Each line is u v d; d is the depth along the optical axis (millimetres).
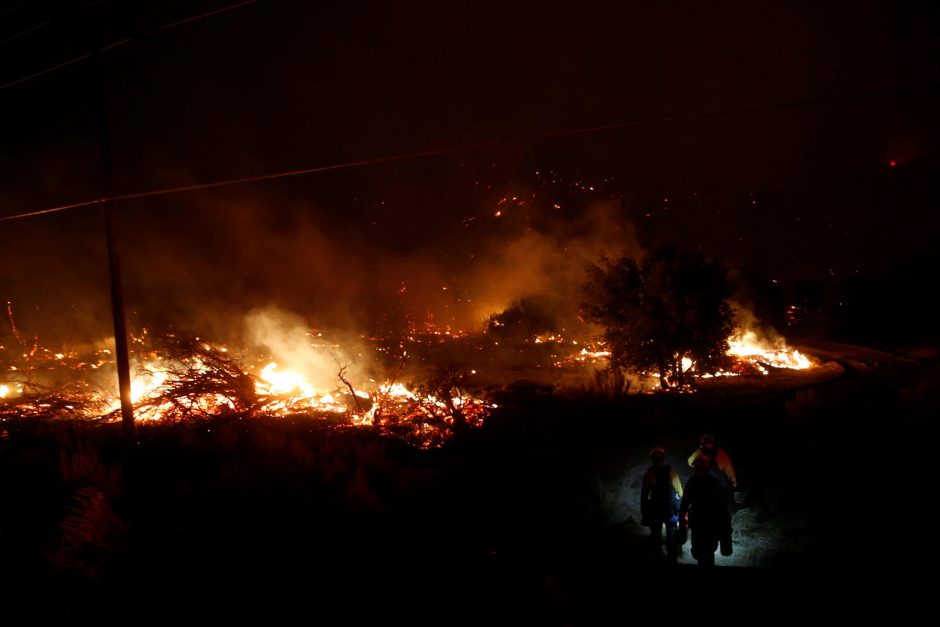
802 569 7254
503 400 15445
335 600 6578
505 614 6371
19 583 6863
